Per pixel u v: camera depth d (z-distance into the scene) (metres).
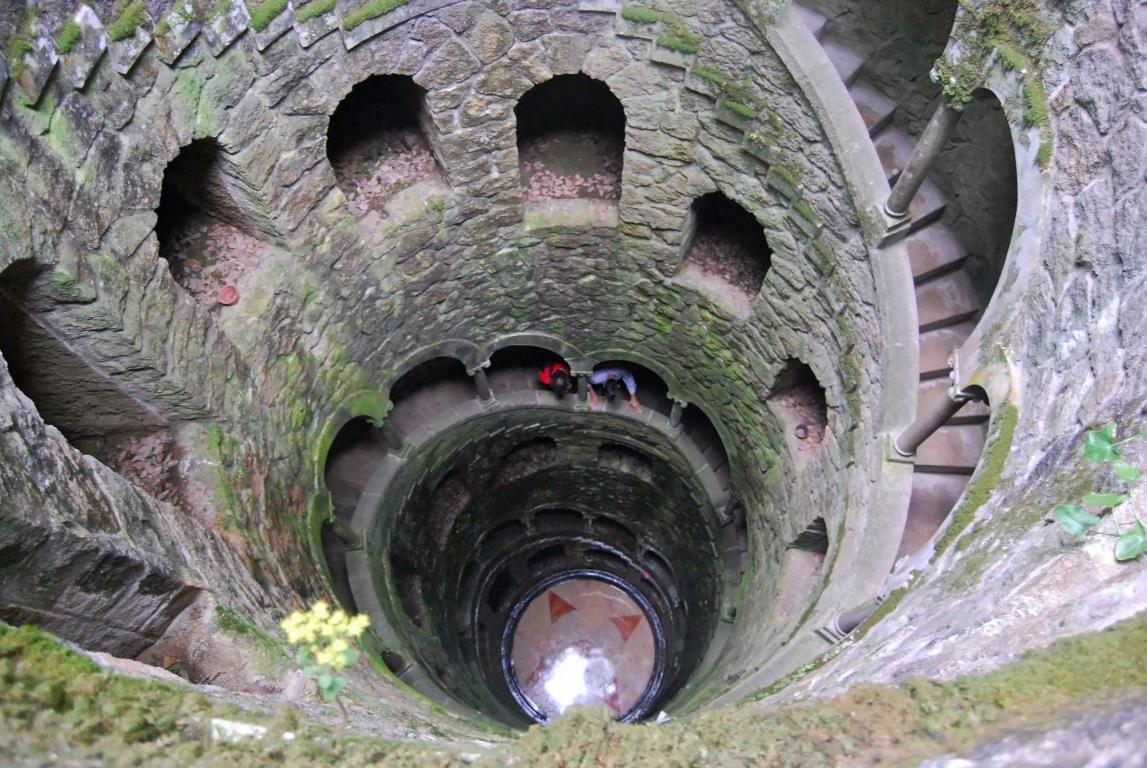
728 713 2.88
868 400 7.20
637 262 9.49
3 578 3.76
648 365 11.08
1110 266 4.40
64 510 4.12
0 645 2.52
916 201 7.39
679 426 11.97
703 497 12.09
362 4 6.50
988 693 2.44
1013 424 4.96
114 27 5.04
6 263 4.45
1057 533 3.43
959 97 5.61
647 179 8.44
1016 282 5.32
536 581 16.16
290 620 2.45
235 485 6.59
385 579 10.30
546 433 12.83
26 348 5.26
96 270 5.18
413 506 11.59
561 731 2.76
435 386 11.78
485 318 10.35
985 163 6.98
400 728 4.23
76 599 4.19
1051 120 5.05
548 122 9.53
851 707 2.65
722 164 7.87
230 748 2.56
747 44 6.84
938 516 6.66
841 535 7.20
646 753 2.66
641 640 15.76
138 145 5.46
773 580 9.49
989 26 5.27
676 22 7.02
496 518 14.18
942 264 7.39
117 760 2.35
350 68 6.87
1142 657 2.33
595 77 7.67
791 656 6.27
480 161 8.27
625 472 13.50
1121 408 3.80
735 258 9.42
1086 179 4.75
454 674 11.24
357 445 10.94
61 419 5.95
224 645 4.87
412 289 9.16
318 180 7.29
